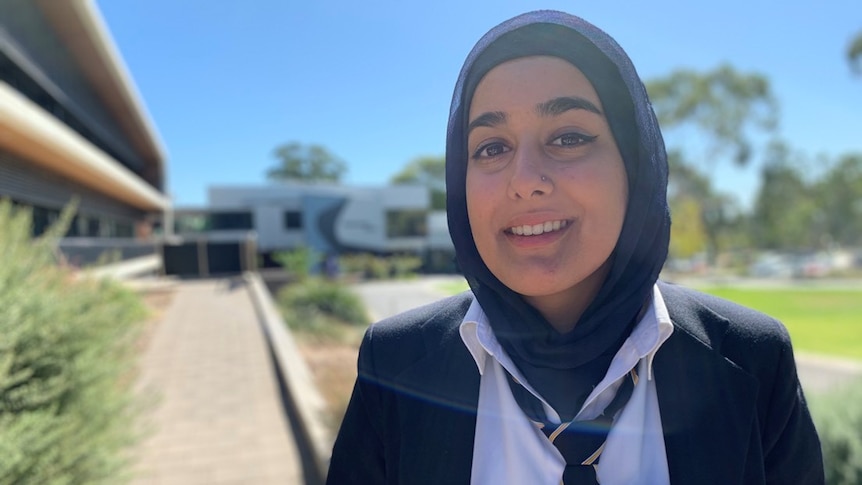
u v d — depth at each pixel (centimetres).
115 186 1859
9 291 263
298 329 1180
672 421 97
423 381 111
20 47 1287
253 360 716
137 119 2520
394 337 120
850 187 5719
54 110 1630
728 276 3722
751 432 99
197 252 2181
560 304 105
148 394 454
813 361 932
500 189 99
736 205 5019
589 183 95
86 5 1490
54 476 252
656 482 94
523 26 102
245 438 453
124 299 773
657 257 102
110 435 315
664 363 100
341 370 794
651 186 102
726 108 3466
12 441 219
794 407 106
